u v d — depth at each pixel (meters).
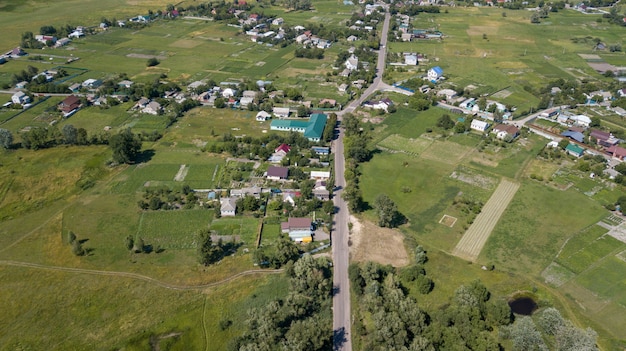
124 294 100.19
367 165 155.50
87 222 124.38
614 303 98.12
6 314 95.31
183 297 99.50
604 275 106.06
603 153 162.25
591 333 87.00
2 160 153.12
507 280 104.44
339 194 138.75
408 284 103.06
